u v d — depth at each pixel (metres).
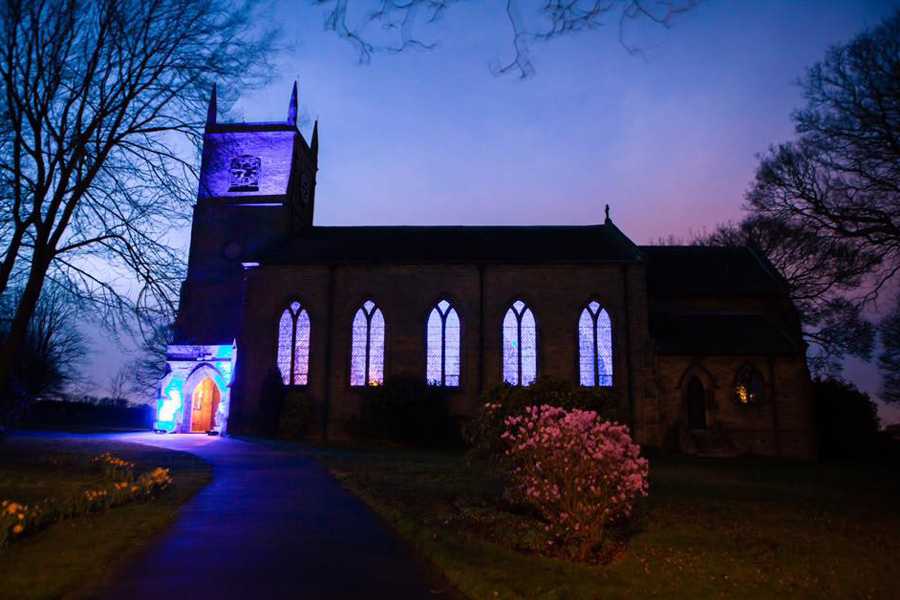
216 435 39.41
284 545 10.59
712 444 37.03
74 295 20.00
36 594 7.39
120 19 19.20
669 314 42.50
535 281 40.75
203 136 21.73
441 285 41.06
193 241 45.59
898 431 50.66
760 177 28.20
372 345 40.88
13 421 43.78
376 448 35.22
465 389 39.69
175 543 10.55
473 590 8.27
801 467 31.61
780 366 37.94
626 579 9.52
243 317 41.22
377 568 9.34
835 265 27.09
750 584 9.45
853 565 10.79
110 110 19.61
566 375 39.44
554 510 11.70
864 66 24.59
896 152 24.41
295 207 47.69
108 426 57.44
